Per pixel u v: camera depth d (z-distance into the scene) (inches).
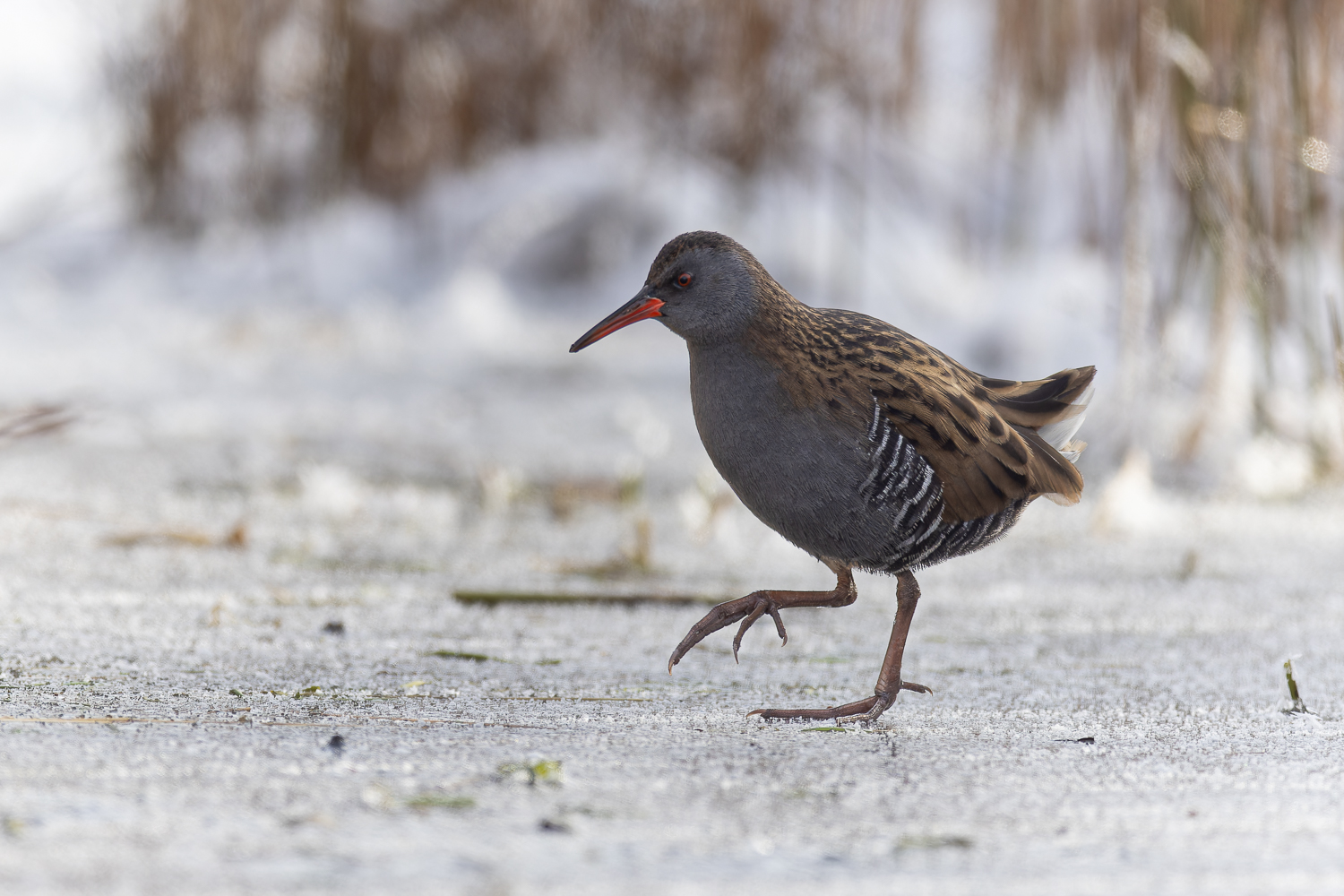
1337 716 213.2
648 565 347.6
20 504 385.4
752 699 223.6
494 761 176.1
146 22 893.8
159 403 559.8
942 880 136.3
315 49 876.0
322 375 637.3
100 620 262.2
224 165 896.9
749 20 794.2
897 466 231.0
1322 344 499.5
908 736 199.2
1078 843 148.3
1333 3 483.5
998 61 756.0
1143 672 246.1
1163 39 476.7
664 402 598.2
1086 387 261.9
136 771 165.0
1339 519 415.8
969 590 330.3
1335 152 483.8
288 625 267.0
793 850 143.9
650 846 144.0
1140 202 488.4
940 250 776.9
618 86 849.5
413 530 386.3
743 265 236.5
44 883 128.5
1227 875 138.6
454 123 861.8
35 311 779.4
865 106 791.7
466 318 754.8
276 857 137.1
